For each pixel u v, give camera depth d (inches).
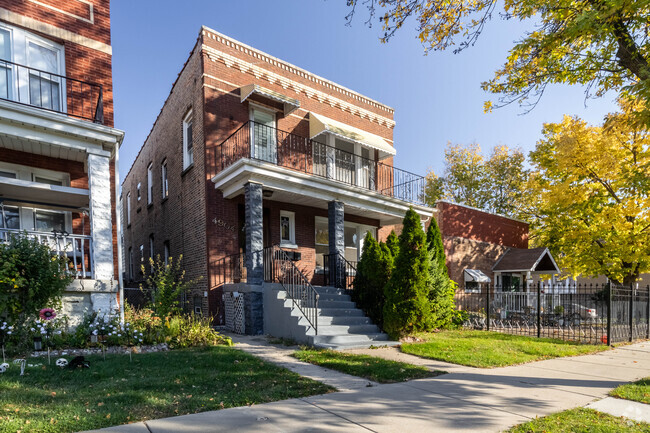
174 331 346.0
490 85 340.8
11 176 374.9
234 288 444.1
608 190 712.4
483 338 427.2
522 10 285.4
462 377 255.3
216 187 476.7
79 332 313.1
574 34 255.6
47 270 296.4
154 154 706.8
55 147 360.8
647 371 284.0
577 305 660.1
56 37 382.0
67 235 339.3
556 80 301.4
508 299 613.9
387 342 375.6
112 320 332.2
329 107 617.3
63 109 384.8
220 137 493.4
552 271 815.7
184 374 233.5
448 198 1311.5
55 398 183.2
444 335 443.5
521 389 228.7
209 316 454.6
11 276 283.6
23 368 219.1
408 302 386.9
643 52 265.3
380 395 209.5
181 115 565.9
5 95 353.1
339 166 610.9
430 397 207.5
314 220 566.9
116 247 377.1
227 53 511.8
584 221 744.3
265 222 516.4
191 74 529.7
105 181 364.5
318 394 209.8
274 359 296.2
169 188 608.7
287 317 382.3
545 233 848.3
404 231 402.6
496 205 1226.0
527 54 306.0
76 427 150.6
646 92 234.1
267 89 496.4
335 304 438.3
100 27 412.5
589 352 371.6
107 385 205.8
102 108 372.8
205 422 162.2
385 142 646.5
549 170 781.3
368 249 457.1
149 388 203.6
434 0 313.9
